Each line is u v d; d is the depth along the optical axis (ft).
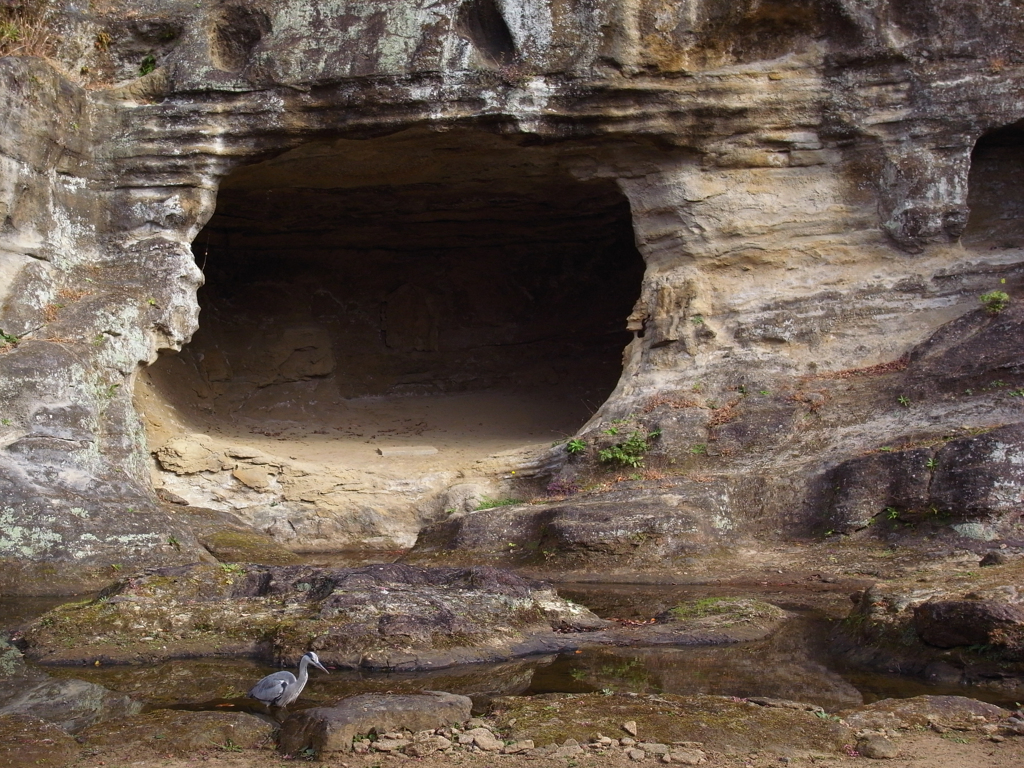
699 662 23.99
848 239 49.49
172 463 50.57
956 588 25.02
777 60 48.78
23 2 50.19
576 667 23.56
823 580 34.04
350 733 18.06
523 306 68.74
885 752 17.24
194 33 50.37
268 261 67.46
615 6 47.83
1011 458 35.86
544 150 51.44
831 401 44.62
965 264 47.73
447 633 24.70
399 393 67.82
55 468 40.93
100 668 23.84
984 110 47.16
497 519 41.75
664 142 49.70
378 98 48.55
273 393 65.16
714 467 43.86
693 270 51.03
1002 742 17.81
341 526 50.14
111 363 47.06
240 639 25.22
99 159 50.16
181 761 17.49
